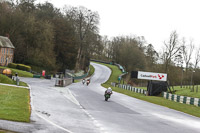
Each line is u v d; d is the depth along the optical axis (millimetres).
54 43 123812
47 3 140625
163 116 26234
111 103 34812
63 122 17266
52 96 34344
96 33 127562
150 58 166125
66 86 63906
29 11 117250
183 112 32969
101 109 27125
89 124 17672
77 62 132750
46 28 107312
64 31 128000
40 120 16734
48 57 108438
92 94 47156
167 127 19391
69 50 131750
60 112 21641
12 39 104312
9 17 101938
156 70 104688
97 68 164000
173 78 97188
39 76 84188
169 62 91438
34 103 24922
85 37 128500
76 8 128000
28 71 94062
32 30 103375
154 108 34125
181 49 89375
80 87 67562
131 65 155125
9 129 13391
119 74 149625
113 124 18562
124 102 38562
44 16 125562
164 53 92750
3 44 94812
